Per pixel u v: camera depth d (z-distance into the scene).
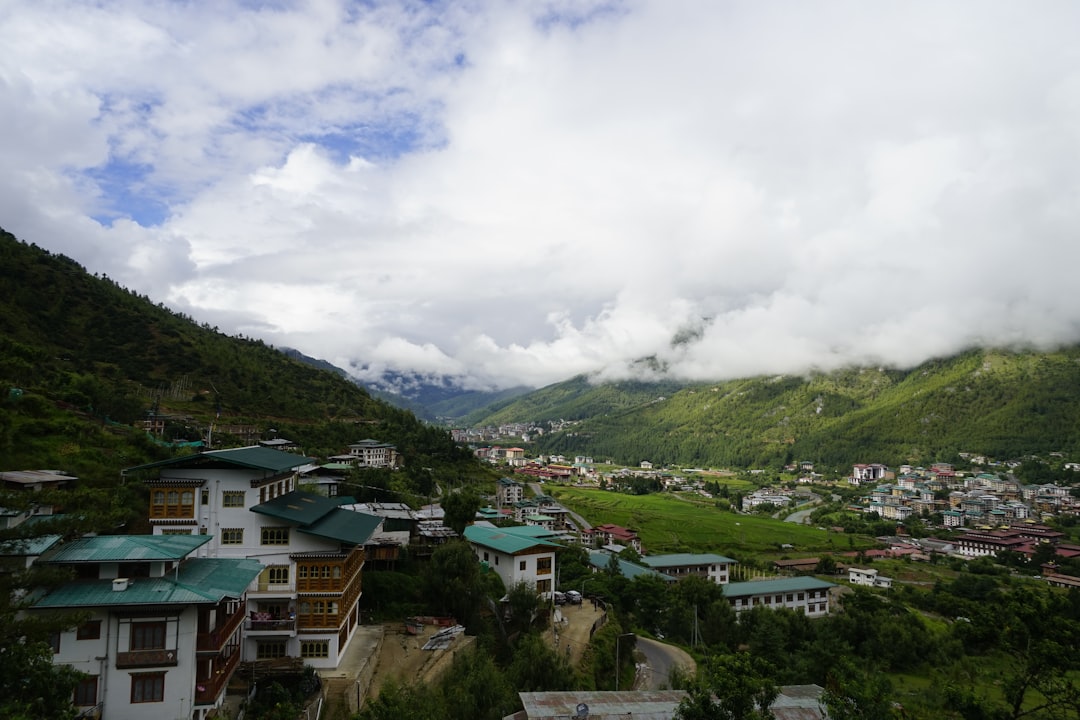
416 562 74.00
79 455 76.88
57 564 38.56
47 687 29.09
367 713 36.88
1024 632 35.19
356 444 159.62
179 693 37.75
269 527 51.28
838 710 35.41
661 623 99.44
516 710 42.22
